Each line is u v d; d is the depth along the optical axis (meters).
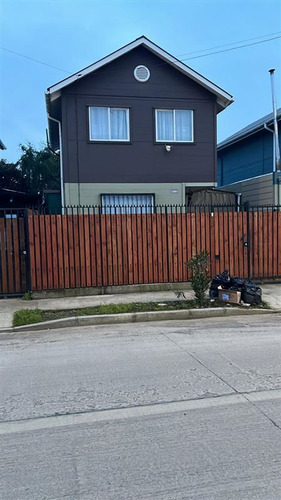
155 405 3.85
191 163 14.86
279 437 3.21
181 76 14.67
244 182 15.52
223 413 3.65
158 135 14.63
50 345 6.11
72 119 13.95
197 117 14.87
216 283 9.11
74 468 2.84
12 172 26.17
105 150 14.23
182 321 7.79
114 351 5.68
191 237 10.40
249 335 6.52
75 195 14.07
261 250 10.92
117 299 9.16
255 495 2.51
